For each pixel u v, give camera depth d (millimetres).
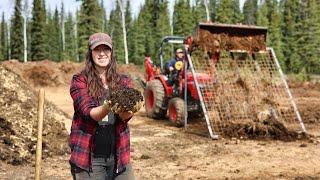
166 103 13625
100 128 3547
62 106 18781
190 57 11859
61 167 7750
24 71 28234
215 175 7383
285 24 59250
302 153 9039
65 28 75062
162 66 14406
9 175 7074
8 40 74000
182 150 9312
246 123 10875
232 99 11383
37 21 54938
